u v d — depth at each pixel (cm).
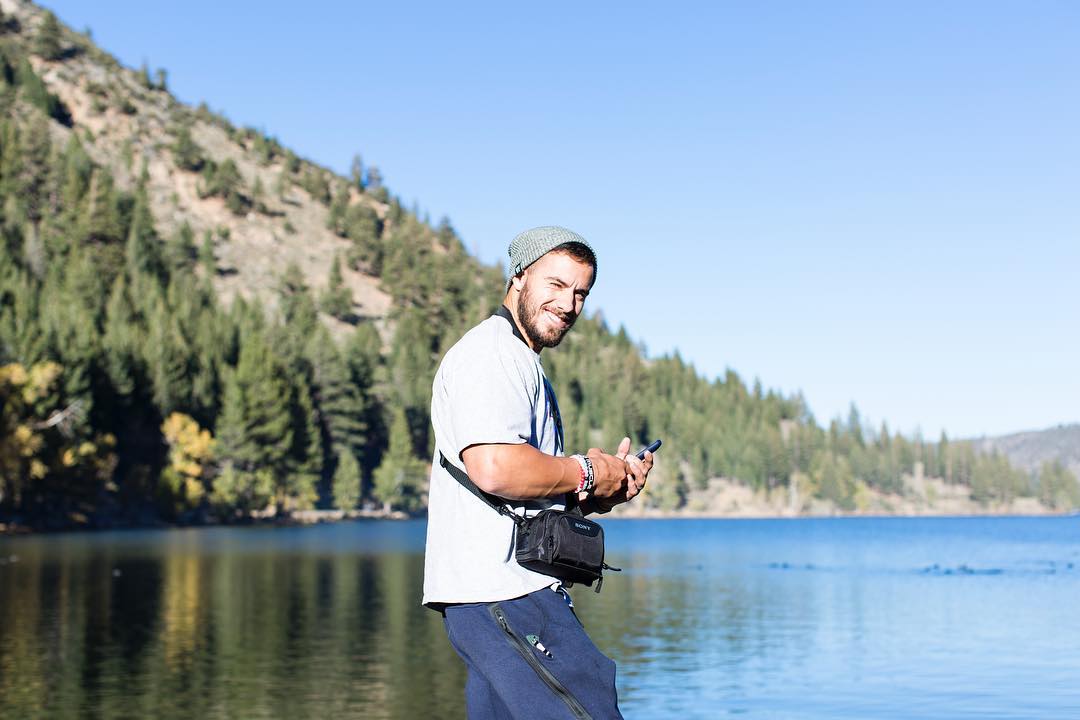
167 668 1574
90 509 9356
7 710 1262
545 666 280
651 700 1425
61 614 2298
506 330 305
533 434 299
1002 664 1767
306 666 1600
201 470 10544
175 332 12681
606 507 313
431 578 297
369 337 19662
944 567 5109
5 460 7588
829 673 1653
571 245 305
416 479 15075
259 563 4466
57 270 15438
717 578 4084
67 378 9069
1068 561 5853
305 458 12838
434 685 1439
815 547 7931
